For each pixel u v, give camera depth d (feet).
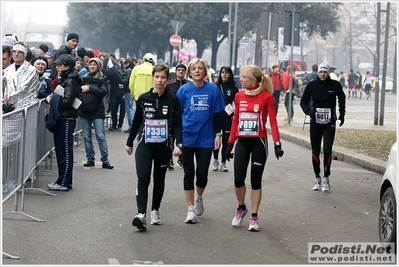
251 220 27.17
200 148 28.30
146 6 199.00
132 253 23.02
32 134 31.91
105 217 28.50
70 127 33.73
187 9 201.77
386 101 155.94
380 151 52.24
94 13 210.18
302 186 38.58
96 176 39.01
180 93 28.30
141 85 52.21
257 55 196.65
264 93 27.48
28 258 21.94
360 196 35.91
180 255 23.02
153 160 28.07
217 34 220.64
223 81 41.55
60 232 25.59
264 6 191.31
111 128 66.85
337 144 56.70
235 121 28.09
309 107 36.91
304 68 205.16
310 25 199.52
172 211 30.32
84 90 40.96
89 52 58.65
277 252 23.94
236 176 27.45
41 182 36.29
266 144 27.55
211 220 28.84
